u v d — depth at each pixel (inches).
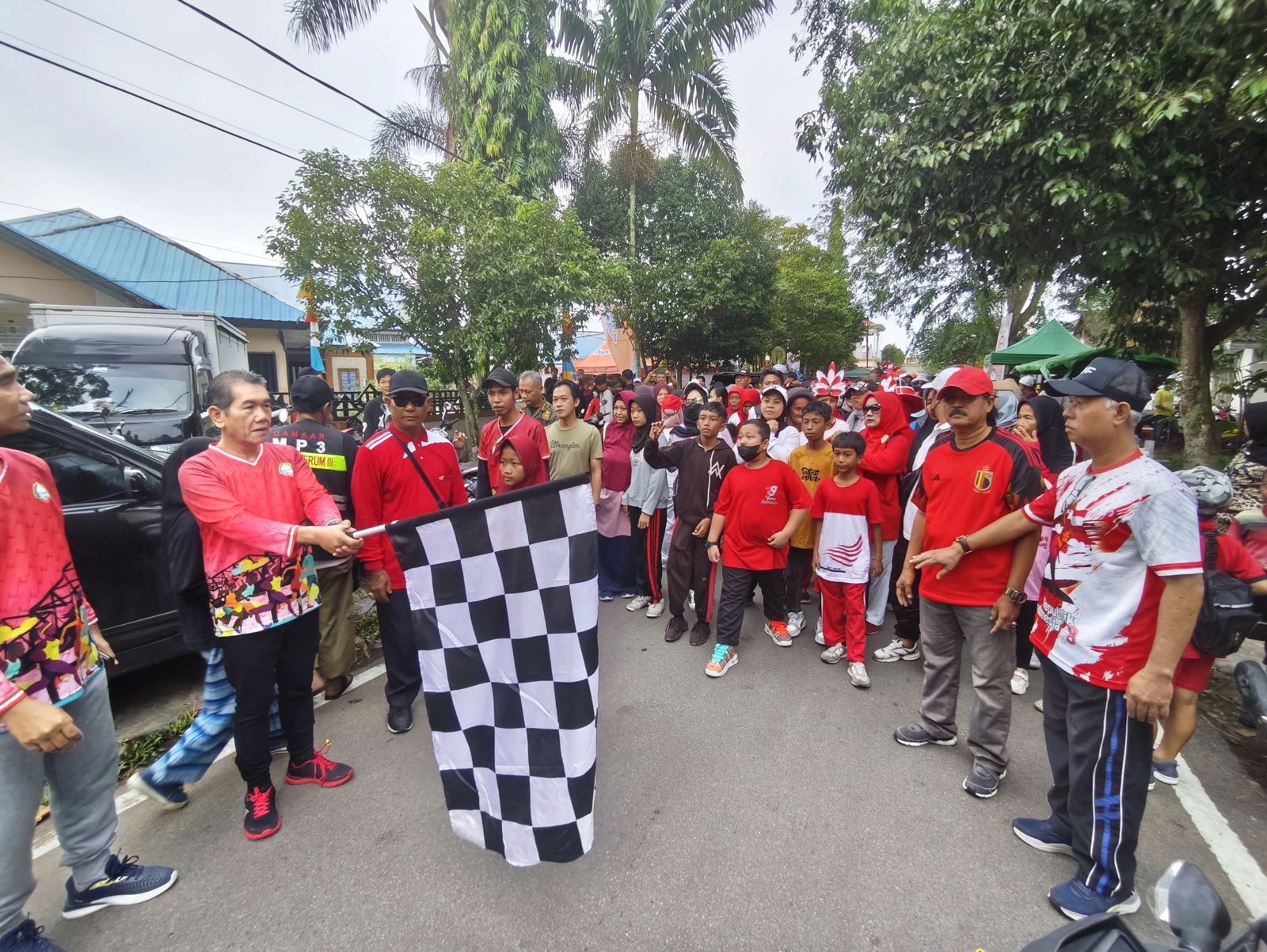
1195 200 183.9
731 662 158.9
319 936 81.0
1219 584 101.3
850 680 152.0
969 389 107.7
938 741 123.1
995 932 80.7
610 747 123.0
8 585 71.3
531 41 522.3
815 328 1032.2
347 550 85.7
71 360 255.9
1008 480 105.4
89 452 132.9
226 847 97.3
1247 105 158.2
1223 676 151.1
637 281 605.6
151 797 103.0
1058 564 88.3
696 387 271.6
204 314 342.0
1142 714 76.2
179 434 258.7
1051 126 192.2
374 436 126.6
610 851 95.2
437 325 347.9
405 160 376.5
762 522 152.0
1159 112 160.7
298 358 756.6
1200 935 46.4
